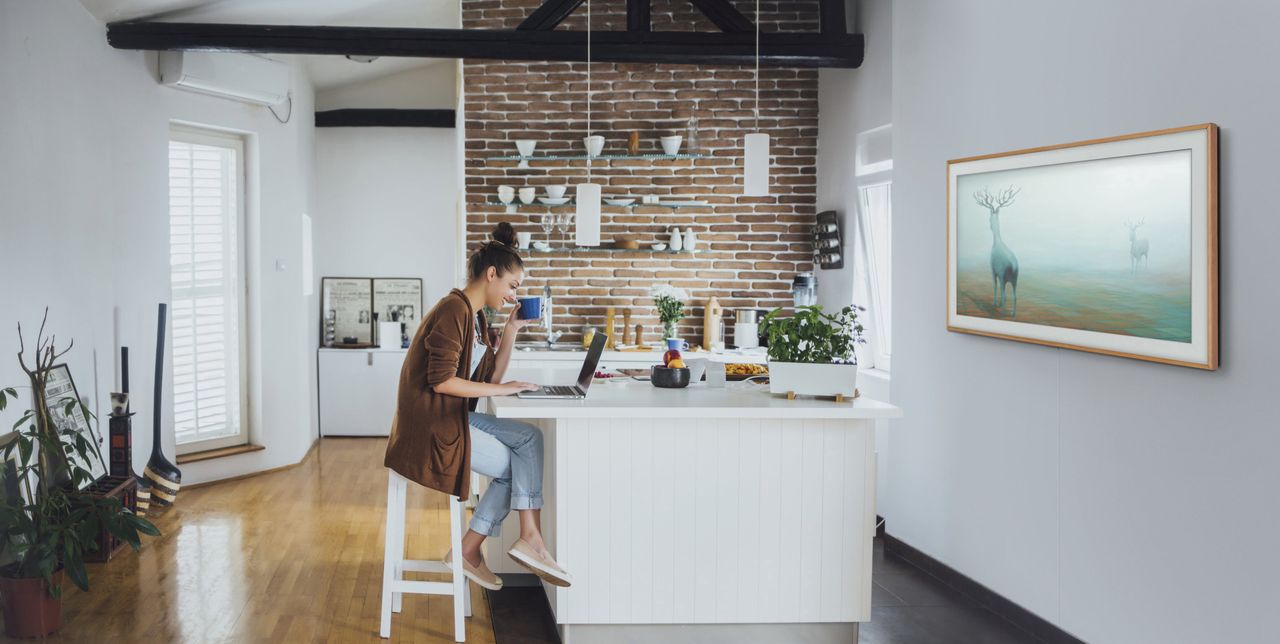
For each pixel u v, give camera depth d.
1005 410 4.14
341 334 9.08
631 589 3.62
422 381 3.60
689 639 3.67
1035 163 3.85
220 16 6.16
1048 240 3.77
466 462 3.57
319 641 3.82
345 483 6.92
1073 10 3.66
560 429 3.58
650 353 6.55
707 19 6.70
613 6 6.66
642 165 6.89
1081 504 3.64
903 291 5.05
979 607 4.27
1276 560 2.79
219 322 7.09
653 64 6.88
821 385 3.64
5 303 4.15
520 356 6.43
